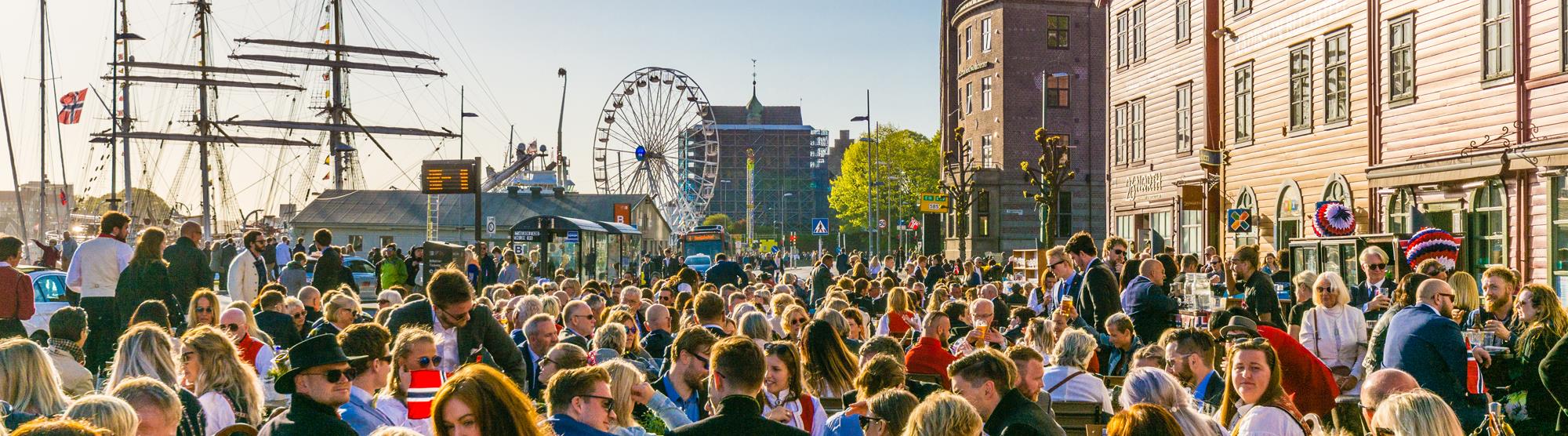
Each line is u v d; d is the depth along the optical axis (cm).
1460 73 2391
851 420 730
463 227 7469
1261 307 1393
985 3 6869
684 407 840
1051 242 3722
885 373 770
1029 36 6775
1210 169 3388
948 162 7325
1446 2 2433
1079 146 6781
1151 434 517
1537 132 2184
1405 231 2567
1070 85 6788
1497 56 2300
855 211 11400
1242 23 3219
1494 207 2295
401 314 938
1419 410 630
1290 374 889
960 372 693
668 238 9038
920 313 2016
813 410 767
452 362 927
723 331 1195
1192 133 3500
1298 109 2961
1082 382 914
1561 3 2130
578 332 1227
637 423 777
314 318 1495
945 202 5591
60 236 7288
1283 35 3014
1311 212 2888
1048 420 689
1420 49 2516
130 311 1430
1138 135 3912
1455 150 2391
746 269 3497
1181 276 1590
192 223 1577
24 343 709
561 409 604
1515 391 972
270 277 3709
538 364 1080
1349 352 1130
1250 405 747
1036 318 1230
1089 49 6806
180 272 1552
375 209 7631
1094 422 847
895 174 11212
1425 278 1046
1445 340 937
